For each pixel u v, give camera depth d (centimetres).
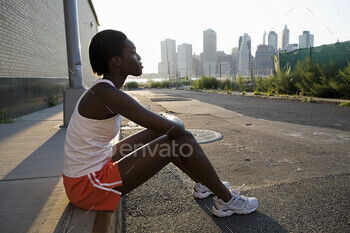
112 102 124
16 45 616
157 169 144
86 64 1741
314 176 251
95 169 134
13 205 158
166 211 187
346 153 327
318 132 455
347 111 705
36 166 240
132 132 462
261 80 1442
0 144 329
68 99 458
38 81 740
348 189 220
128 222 174
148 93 1683
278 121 575
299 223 170
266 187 226
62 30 1055
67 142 135
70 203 155
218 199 175
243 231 162
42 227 133
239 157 315
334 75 999
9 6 579
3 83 536
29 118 573
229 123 558
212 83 1984
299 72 1146
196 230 163
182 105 899
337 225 167
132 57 136
